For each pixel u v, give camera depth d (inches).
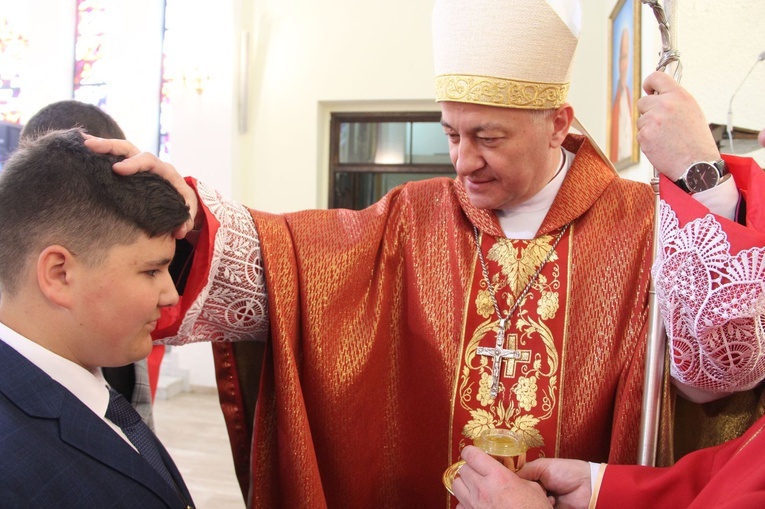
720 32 112.2
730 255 38.3
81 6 240.7
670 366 45.5
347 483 53.1
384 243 56.6
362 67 215.5
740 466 34.9
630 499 41.9
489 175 49.4
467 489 41.3
